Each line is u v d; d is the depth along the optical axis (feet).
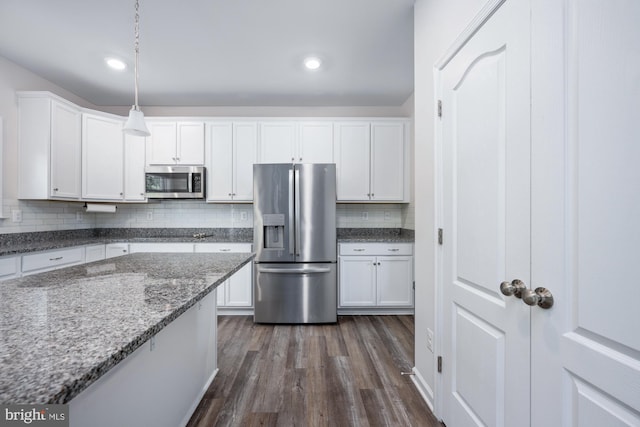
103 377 2.98
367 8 6.31
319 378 6.25
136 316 2.38
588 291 2.38
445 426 4.80
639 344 2.01
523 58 3.06
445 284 4.83
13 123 8.57
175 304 2.70
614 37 2.15
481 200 3.82
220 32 7.17
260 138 10.93
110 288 3.27
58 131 9.02
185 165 10.91
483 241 3.78
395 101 11.59
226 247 10.18
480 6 3.80
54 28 7.02
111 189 10.44
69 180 9.41
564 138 2.58
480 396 3.86
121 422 3.26
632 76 2.04
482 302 3.80
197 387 5.38
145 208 11.93
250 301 10.10
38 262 7.81
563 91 2.58
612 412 2.20
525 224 3.06
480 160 3.84
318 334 8.65
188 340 5.03
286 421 4.97
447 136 4.73
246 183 10.91
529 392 3.01
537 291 2.79
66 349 1.79
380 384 6.04
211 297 6.12
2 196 8.28
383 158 11.03
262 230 9.68
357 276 10.14
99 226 11.84
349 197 10.98
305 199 9.66
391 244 10.19
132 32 7.17
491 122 3.61
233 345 7.88
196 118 10.93
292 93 10.80
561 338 2.62
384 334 8.64
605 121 2.23
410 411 5.23
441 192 4.98
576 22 2.46
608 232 2.22
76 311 2.50
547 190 2.76
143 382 3.71
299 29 7.04
